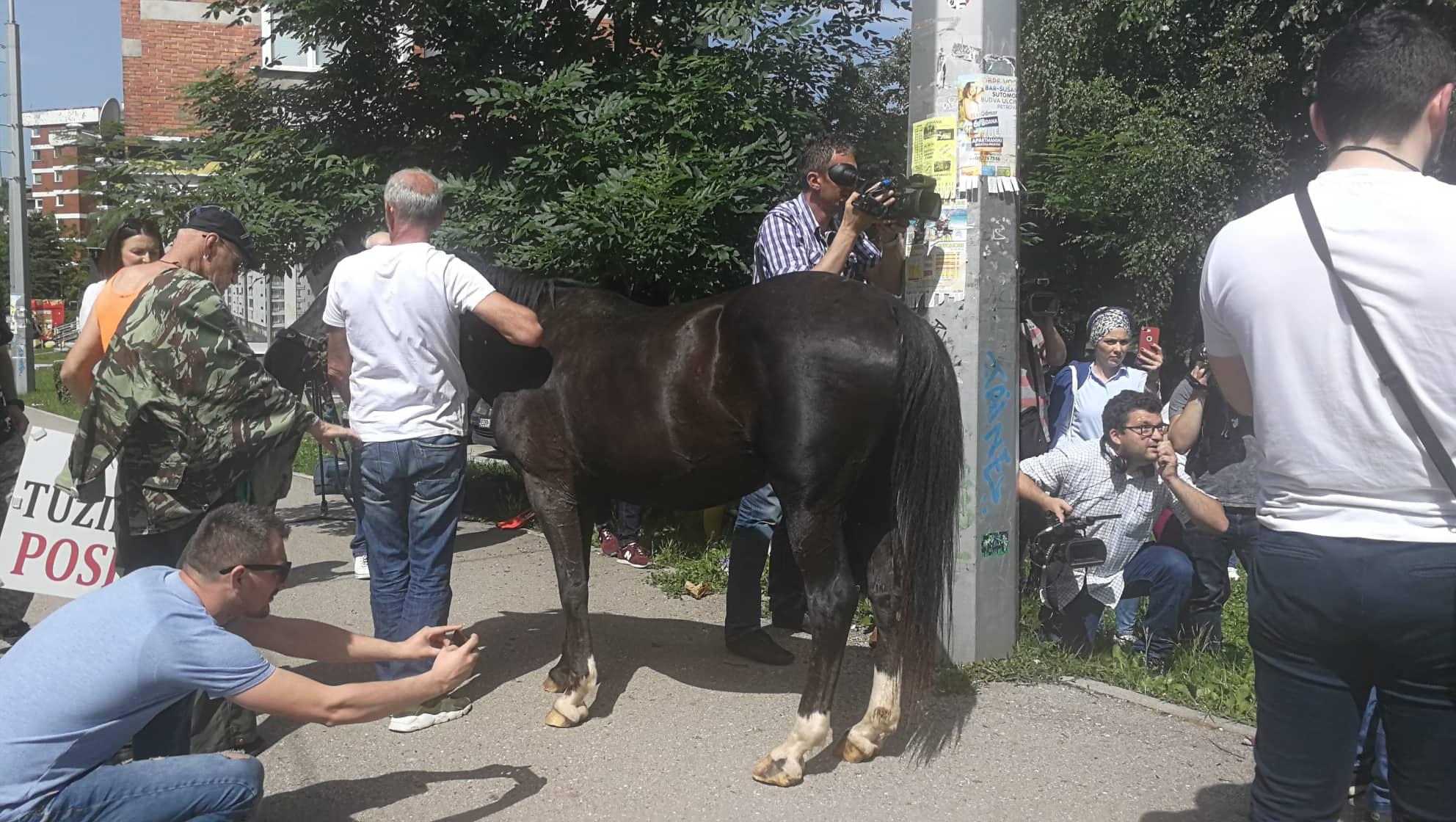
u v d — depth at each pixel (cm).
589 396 385
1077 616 465
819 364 337
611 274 645
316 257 770
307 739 395
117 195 775
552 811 334
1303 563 195
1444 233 182
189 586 273
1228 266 208
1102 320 611
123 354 335
